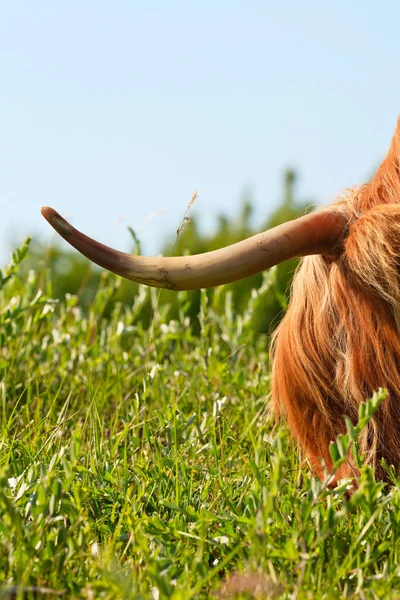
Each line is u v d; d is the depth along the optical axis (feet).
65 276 56.03
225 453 21.89
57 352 32.24
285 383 20.90
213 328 33.99
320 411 20.47
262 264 19.07
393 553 15.20
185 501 17.76
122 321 35.78
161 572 14.14
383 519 16.29
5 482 14.51
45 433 21.49
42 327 32.96
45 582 13.76
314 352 20.30
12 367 29.48
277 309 46.34
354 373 19.53
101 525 16.76
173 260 18.52
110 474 18.34
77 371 31.07
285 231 19.40
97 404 26.78
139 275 18.29
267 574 14.34
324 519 15.31
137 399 21.33
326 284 20.27
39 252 52.29
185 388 28.04
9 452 19.36
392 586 14.42
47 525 14.82
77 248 17.89
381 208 19.16
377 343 19.21
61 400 28.96
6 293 35.63
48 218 17.70
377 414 19.39
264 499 14.52
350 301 19.49
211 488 19.16
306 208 22.86
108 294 34.63
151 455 20.62
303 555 14.14
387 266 18.51
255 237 19.19
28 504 15.62
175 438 19.88
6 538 14.65
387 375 19.25
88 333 33.58
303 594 13.47
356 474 19.35
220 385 28.86
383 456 19.44
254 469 15.98
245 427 23.94
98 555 14.97
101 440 21.42
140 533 15.71
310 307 20.58
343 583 14.53
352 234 19.43
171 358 32.48
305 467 20.86
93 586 13.25
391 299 18.63
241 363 34.17
